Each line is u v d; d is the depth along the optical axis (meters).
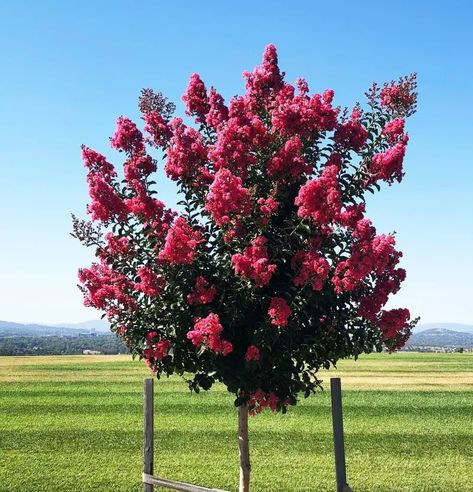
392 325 9.12
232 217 8.75
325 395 35.78
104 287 9.47
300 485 15.30
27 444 20.97
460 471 17.16
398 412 28.56
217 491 9.50
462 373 57.78
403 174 9.34
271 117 9.89
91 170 9.81
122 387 41.06
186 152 9.66
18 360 91.38
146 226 9.47
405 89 9.64
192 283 9.07
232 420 25.81
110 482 15.80
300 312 9.05
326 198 8.41
